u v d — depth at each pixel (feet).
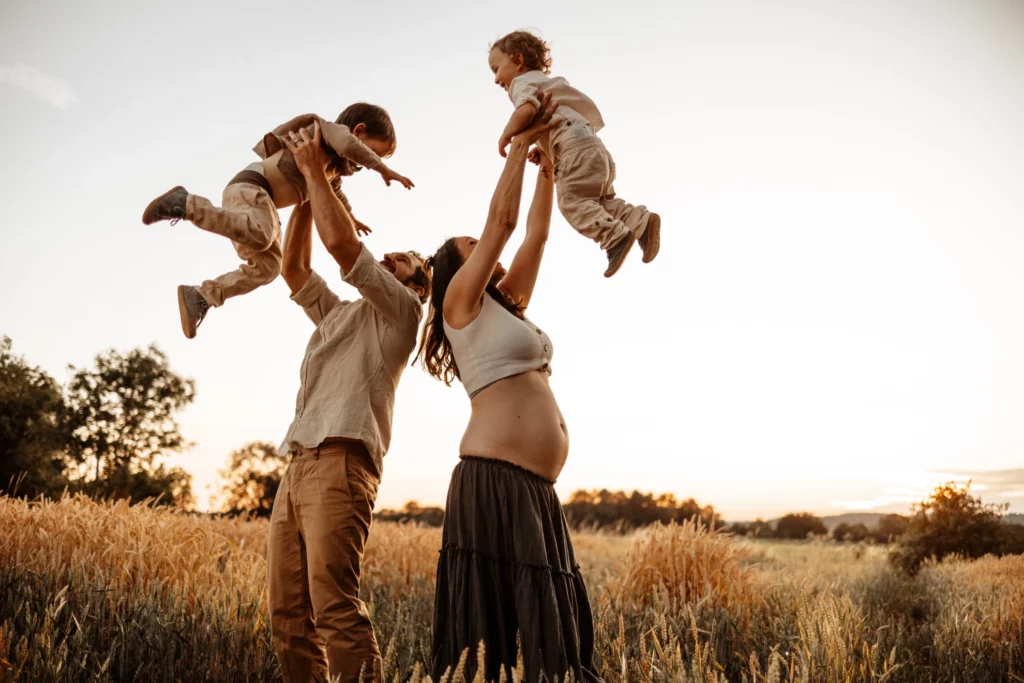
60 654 10.18
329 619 9.71
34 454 59.93
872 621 17.15
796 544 60.29
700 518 20.76
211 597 14.82
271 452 112.06
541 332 10.00
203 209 9.95
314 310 12.03
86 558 15.83
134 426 89.66
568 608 8.64
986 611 14.71
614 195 12.16
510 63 13.24
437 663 8.73
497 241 9.52
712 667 10.82
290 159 11.28
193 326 10.70
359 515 10.16
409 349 11.28
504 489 8.81
